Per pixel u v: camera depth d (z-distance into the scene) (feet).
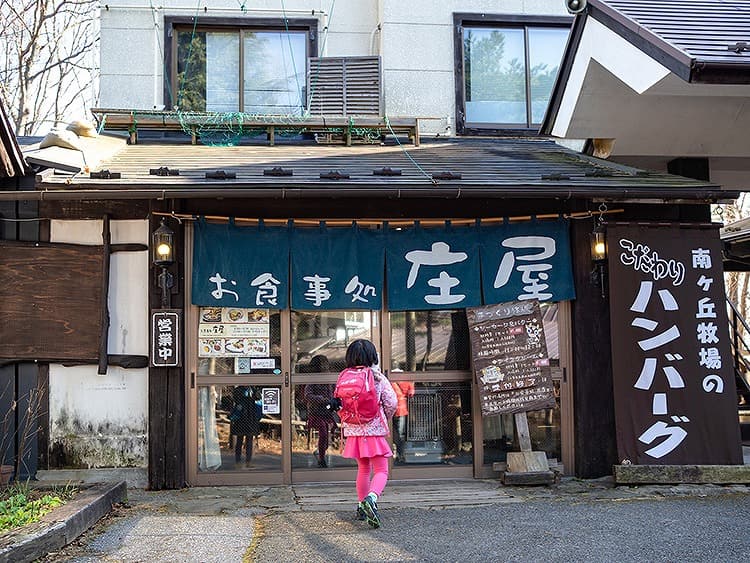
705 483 24.26
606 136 28.09
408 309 25.44
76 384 24.59
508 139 32.65
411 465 25.50
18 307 24.20
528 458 24.71
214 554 17.35
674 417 25.07
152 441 24.11
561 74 27.20
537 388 25.20
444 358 25.88
